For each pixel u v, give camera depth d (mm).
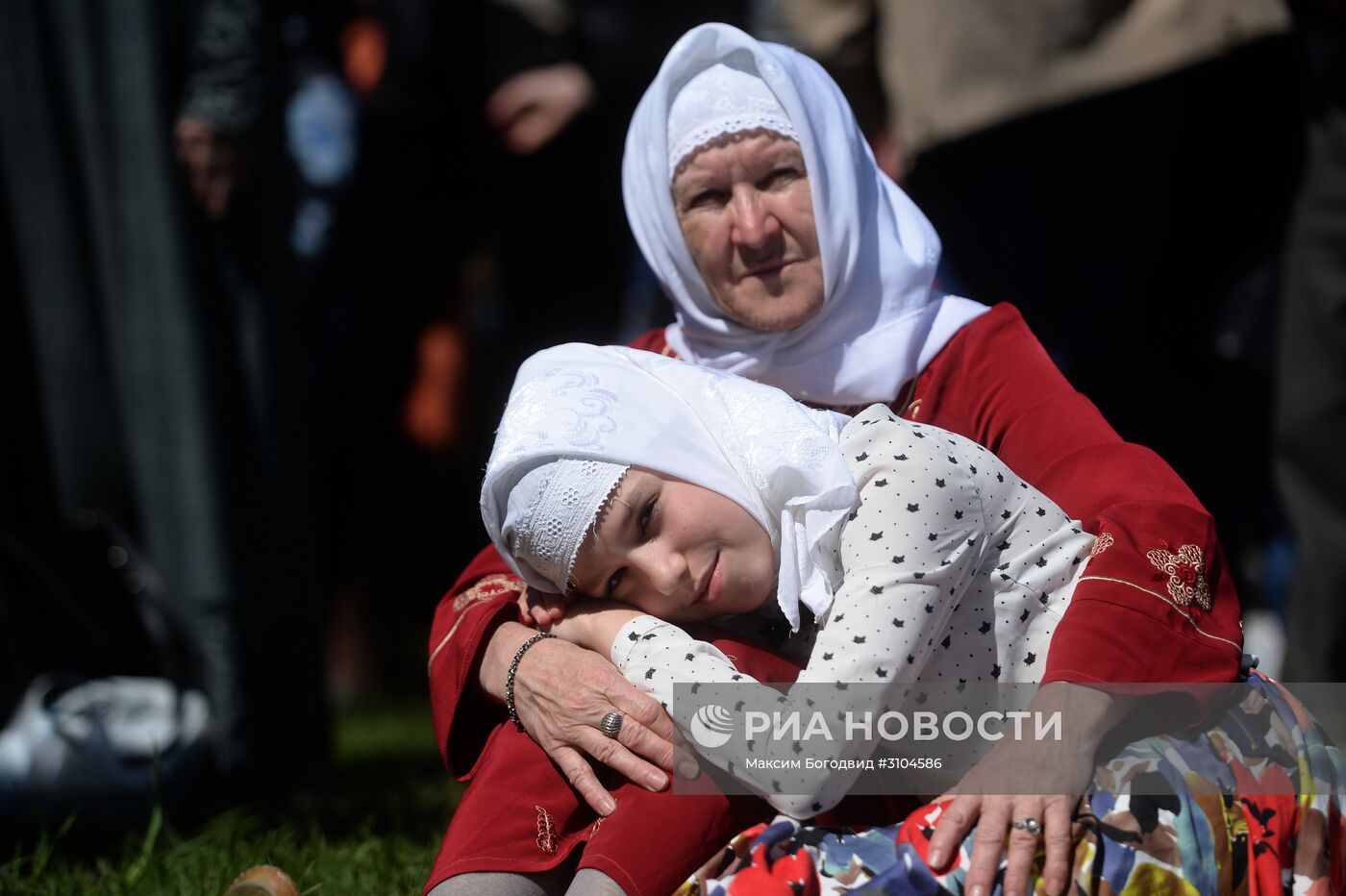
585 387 9852
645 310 23609
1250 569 20609
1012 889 8414
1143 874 8586
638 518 9562
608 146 22969
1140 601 9250
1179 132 17375
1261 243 17562
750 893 8594
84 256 15609
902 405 11242
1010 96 17188
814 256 11195
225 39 15797
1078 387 17812
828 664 8992
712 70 11500
